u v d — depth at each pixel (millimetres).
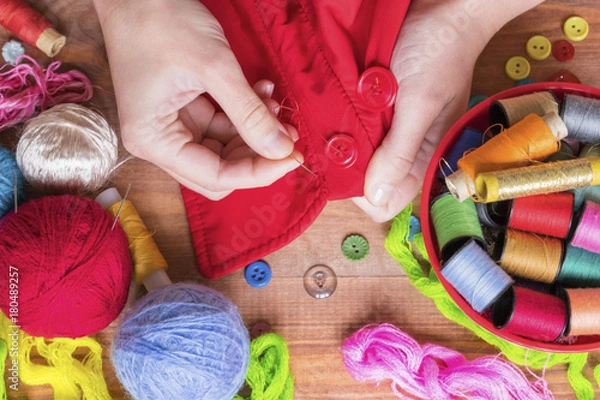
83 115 1296
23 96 1376
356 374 1342
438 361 1407
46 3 1433
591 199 1215
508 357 1343
